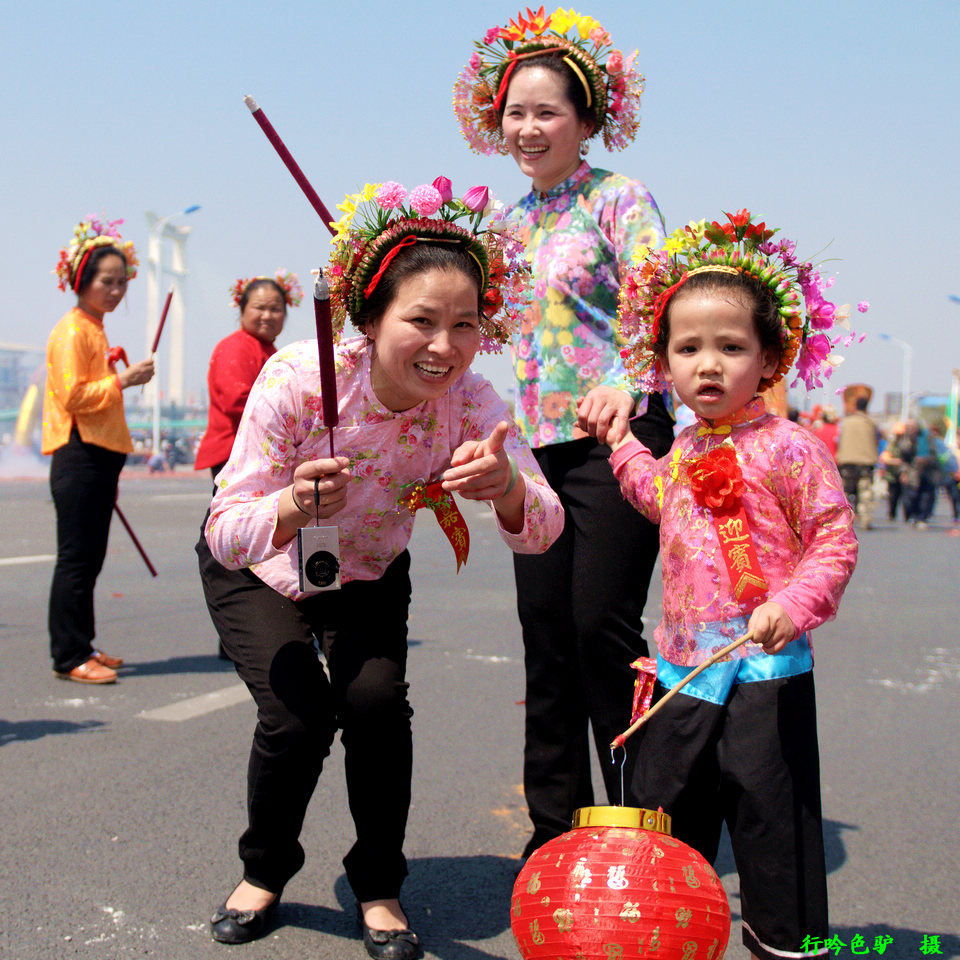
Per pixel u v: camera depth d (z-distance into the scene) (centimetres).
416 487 249
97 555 502
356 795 250
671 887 181
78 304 506
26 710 446
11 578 834
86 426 491
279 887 257
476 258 234
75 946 244
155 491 2194
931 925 264
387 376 233
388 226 230
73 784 351
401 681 249
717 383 225
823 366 236
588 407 258
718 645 220
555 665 293
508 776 370
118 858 293
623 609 281
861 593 831
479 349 251
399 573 262
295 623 253
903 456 1784
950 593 833
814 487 218
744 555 219
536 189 314
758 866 212
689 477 227
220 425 515
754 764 212
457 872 292
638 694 235
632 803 230
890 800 352
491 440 222
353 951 246
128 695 473
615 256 297
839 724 444
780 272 230
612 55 305
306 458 243
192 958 241
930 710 466
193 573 873
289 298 545
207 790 347
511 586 825
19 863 288
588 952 180
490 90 326
